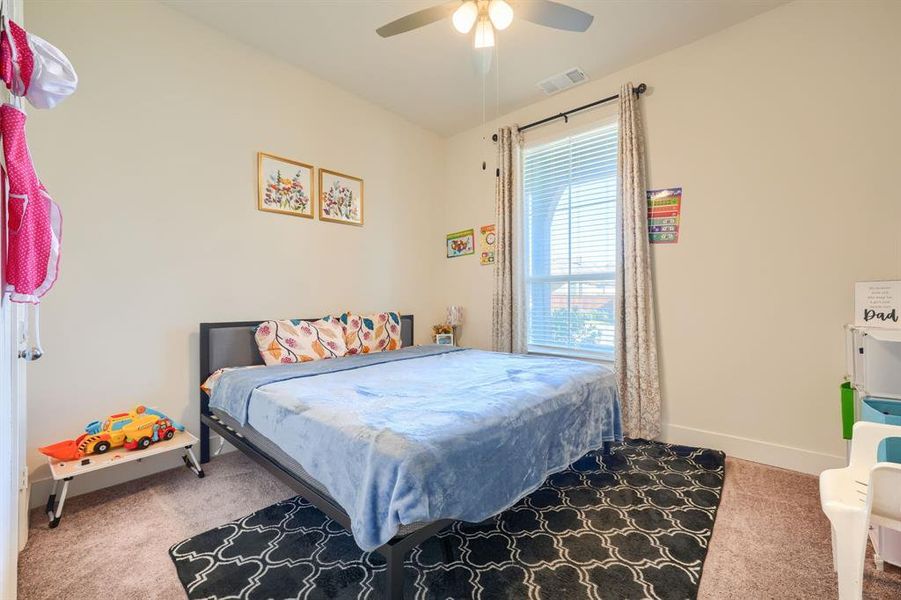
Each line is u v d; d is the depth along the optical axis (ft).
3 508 3.51
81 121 6.97
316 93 10.49
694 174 8.94
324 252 10.77
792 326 7.83
